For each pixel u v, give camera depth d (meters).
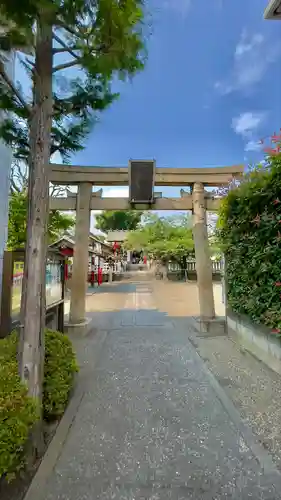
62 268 5.08
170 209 5.79
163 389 2.89
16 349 2.31
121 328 5.64
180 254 15.71
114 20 1.85
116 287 13.57
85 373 3.33
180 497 1.54
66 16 1.81
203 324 5.27
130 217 34.09
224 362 3.65
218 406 2.53
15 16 1.70
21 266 3.96
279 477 1.68
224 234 4.64
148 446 1.98
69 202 5.73
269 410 2.44
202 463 1.80
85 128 2.46
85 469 1.77
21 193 7.42
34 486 1.63
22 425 1.56
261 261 3.34
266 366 3.48
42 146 2.02
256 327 3.88
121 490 1.60
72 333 5.13
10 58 2.39
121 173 5.59
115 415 2.40
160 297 10.10
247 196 3.55
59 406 2.31
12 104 2.13
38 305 1.96
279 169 2.87
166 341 4.68
